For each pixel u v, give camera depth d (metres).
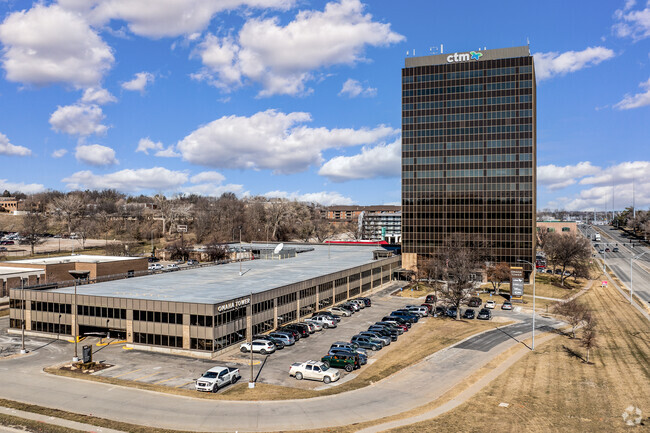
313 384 44.66
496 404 40.47
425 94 130.75
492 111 125.81
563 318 81.12
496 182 124.88
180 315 54.47
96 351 55.00
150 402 39.09
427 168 130.12
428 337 65.88
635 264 166.75
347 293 92.75
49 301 62.03
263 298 63.16
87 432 33.00
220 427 34.38
